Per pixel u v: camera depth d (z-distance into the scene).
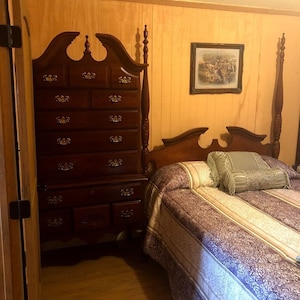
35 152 2.32
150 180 3.00
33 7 2.71
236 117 3.44
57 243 3.10
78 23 2.83
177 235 2.36
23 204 1.40
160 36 3.06
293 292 1.40
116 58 2.60
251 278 1.55
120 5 2.91
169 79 3.16
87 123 2.61
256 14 3.28
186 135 3.19
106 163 2.71
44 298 2.40
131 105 2.69
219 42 3.23
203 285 1.95
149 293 2.48
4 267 1.39
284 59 3.47
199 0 3.03
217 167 2.89
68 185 2.57
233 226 2.06
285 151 3.66
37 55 2.78
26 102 1.45
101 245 3.19
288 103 3.59
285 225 2.10
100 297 2.42
